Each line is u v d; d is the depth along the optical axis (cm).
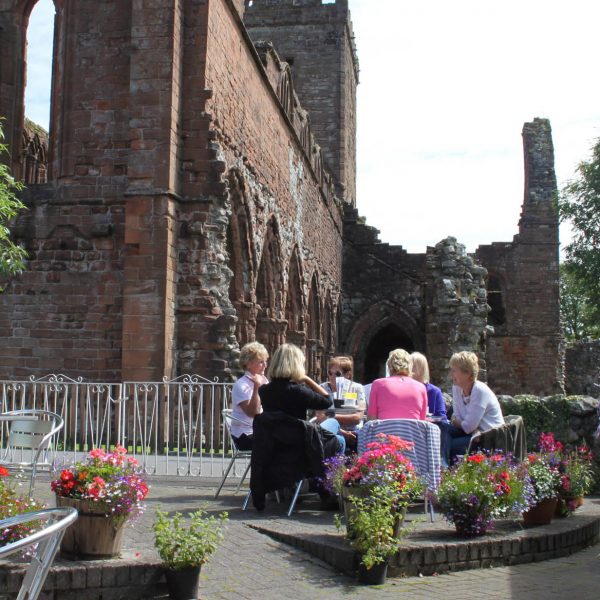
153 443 1541
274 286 2906
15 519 473
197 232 1894
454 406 1084
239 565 788
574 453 1158
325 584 754
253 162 2469
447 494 875
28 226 1970
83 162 1973
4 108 2139
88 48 2000
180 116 1931
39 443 982
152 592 714
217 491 1136
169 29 1889
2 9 2170
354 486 816
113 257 1944
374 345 5547
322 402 1005
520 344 4947
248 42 2342
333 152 4947
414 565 804
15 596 662
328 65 5003
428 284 3425
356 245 4822
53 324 1944
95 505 721
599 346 5291
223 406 1452
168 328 1825
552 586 770
